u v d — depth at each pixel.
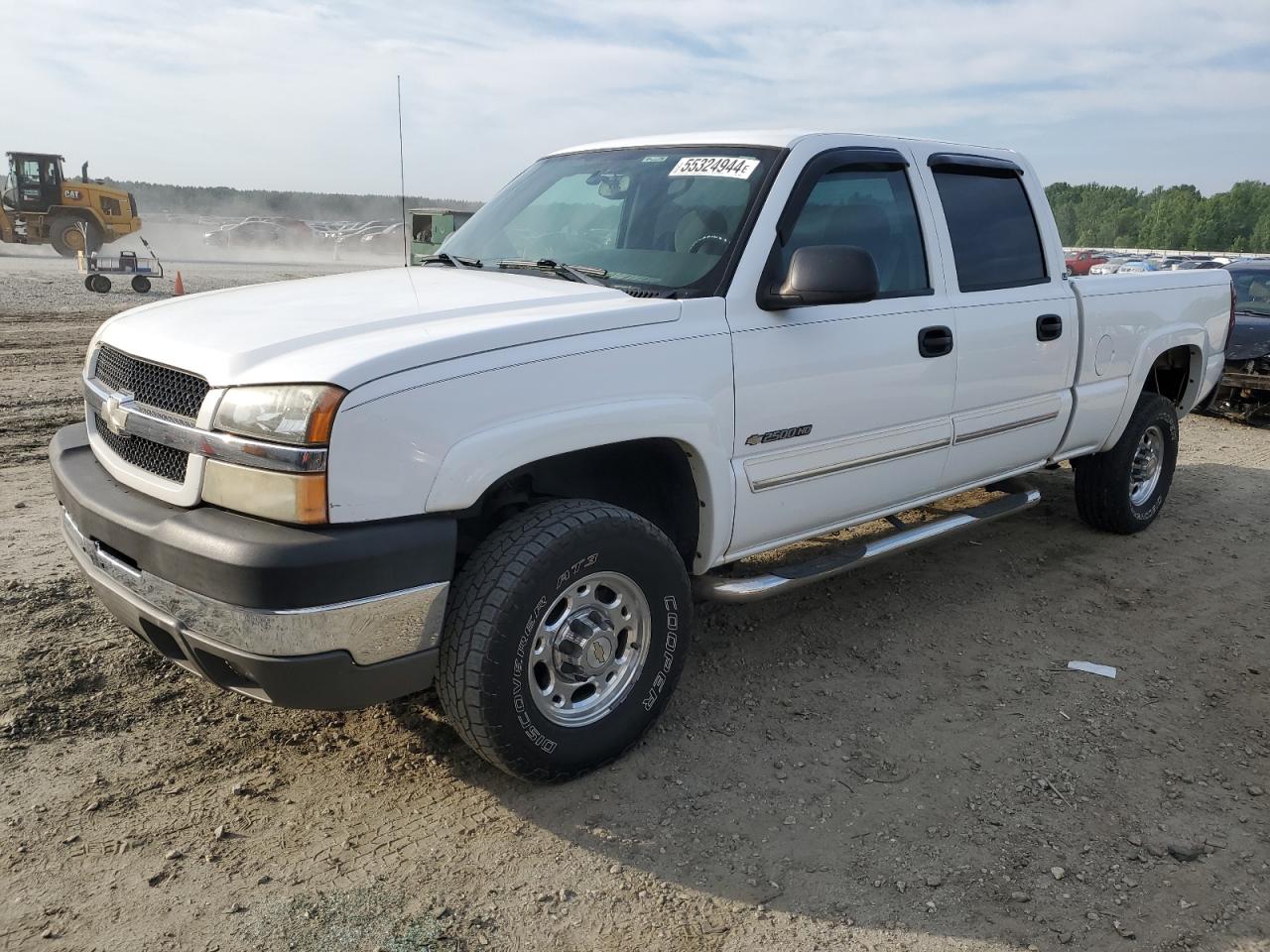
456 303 3.06
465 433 2.62
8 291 18.55
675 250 3.48
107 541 2.77
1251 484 7.19
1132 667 4.05
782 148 3.62
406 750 3.21
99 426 3.18
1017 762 3.29
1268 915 2.57
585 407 2.87
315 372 2.46
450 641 2.73
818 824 2.91
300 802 2.92
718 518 3.33
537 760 2.89
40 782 2.94
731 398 3.27
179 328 2.95
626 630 3.14
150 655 3.72
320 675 2.52
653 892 2.60
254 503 2.51
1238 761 3.35
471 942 2.39
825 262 3.17
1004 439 4.54
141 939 2.35
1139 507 5.67
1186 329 5.68
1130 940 2.47
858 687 3.78
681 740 3.35
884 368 3.77
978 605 4.64
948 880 2.68
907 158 4.05
